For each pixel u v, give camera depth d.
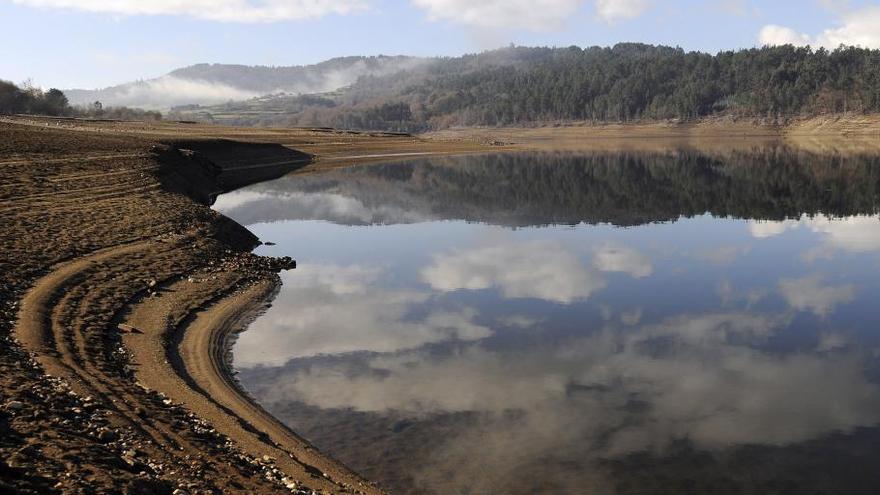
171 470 9.88
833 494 11.43
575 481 11.80
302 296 24.47
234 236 33.88
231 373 16.98
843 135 173.75
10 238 24.47
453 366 17.55
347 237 38.44
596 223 43.09
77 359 14.80
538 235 38.78
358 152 112.56
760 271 28.77
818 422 14.19
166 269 24.50
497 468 12.25
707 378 16.69
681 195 56.97
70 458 8.97
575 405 15.07
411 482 11.74
